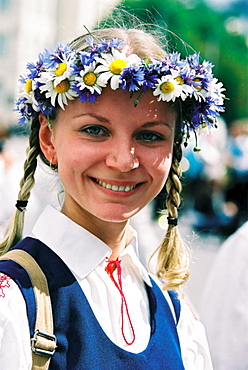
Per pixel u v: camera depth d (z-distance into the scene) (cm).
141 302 194
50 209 188
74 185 181
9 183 564
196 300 529
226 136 1145
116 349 174
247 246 294
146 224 417
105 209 179
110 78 174
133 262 197
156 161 182
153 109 179
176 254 211
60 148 181
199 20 1825
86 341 170
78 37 191
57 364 165
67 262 180
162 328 192
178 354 188
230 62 1930
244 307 285
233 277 291
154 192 187
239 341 282
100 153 176
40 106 185
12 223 199
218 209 1052
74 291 176
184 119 201
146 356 181
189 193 1056
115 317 183
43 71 181
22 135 238
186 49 216
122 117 175
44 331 165
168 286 205
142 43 190
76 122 176
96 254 184
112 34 190
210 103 197
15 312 163
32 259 176
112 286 187
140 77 172
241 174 1080
